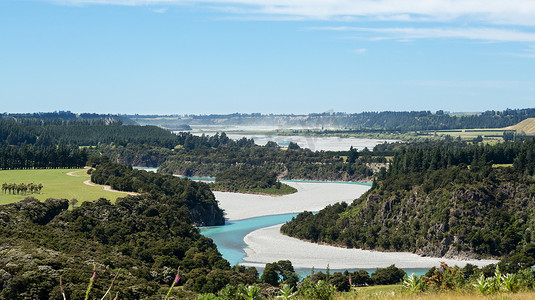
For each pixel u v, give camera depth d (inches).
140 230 5703.7
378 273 4931.1
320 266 5733.3
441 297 1674.5
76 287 3061.0
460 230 6304.1
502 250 6087.6
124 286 3383.4
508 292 1742.1
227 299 1717.5
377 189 7760.8
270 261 5920.3
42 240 4296.3
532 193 6481.3
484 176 6948.8
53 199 5885.8
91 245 4675.2
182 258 5103.3
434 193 6899.6
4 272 3011.8
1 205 5231.3
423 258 6235.2
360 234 6845.5
